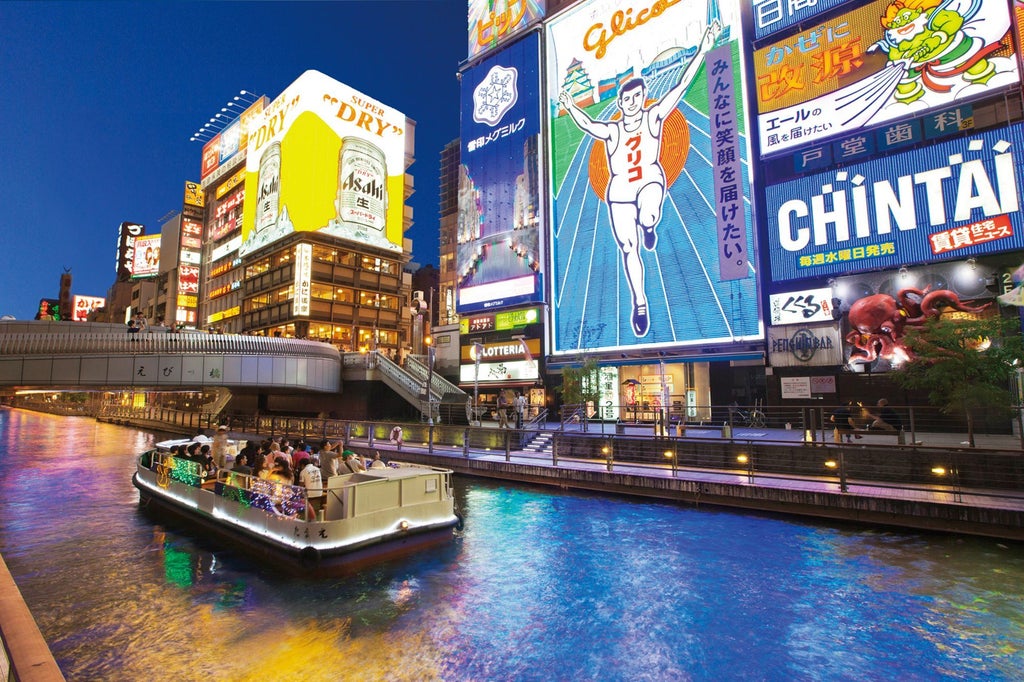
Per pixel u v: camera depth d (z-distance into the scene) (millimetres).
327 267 66312
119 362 31812
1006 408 15586
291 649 7590
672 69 34625
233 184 82562
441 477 13297
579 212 38281
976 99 24047
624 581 10164
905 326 24438
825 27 28703
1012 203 22672
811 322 26891
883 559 11055
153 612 8891
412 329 77062
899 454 14945
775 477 16234
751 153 30891
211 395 59562
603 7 38562
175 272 92062
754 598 9266
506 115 43844
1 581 8078
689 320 32438
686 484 16047
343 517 11266
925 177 24875
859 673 6855
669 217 33812
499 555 11773
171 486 16250
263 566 11219
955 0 24891
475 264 44062
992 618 8344
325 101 67062
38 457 29750
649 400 34531
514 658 7301
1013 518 11594
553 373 38344
